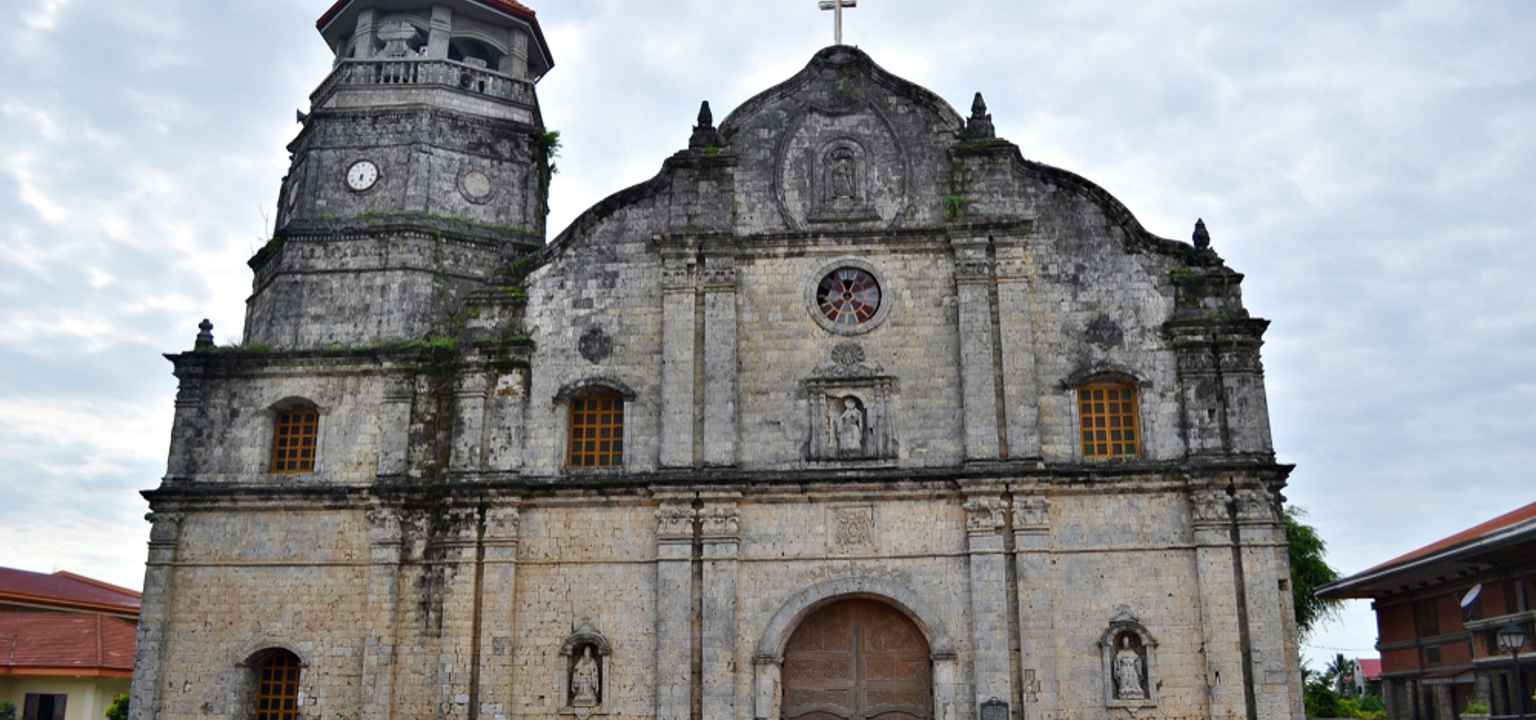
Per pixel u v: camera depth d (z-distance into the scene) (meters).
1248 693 29.39
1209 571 30.22
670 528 31.59
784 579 31.30
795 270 33.69
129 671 45.91
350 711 31.41
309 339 34.56
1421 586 29.78
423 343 33.78
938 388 32.44
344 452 33.34
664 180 34.69
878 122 34.72
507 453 32.78
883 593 31.00
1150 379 31.98
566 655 31.17
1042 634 30.05
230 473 33.44
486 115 37.53
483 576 31.89
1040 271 33.03
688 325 33.19
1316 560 51.09
